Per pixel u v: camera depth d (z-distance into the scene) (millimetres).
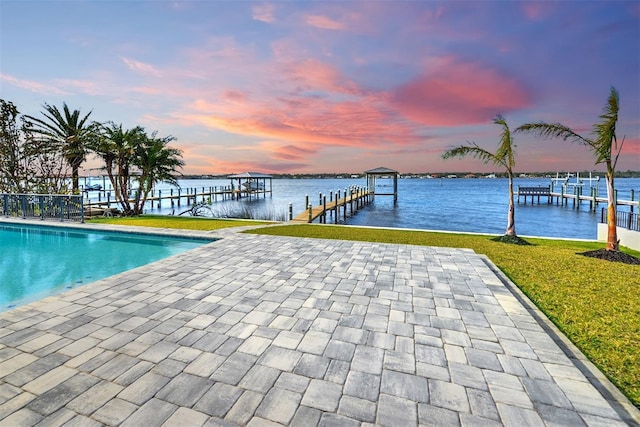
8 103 14734
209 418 1895
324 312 3510
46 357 2539
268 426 1838
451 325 3213
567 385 2262
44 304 3668
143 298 3887
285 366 2459
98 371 2357
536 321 3369
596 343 3041
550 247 8141
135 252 8047
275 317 3365
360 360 2561
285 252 6531
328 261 5797
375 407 2016
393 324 3227
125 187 15297
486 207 29328
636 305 3992
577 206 29172
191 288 4273
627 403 2133
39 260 7359
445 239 9000
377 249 6859
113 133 14602
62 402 2016
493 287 4395
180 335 2939
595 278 5168
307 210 18500
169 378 2283
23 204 11531
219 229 9844
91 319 3271
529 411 1996
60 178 16391
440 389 2201
